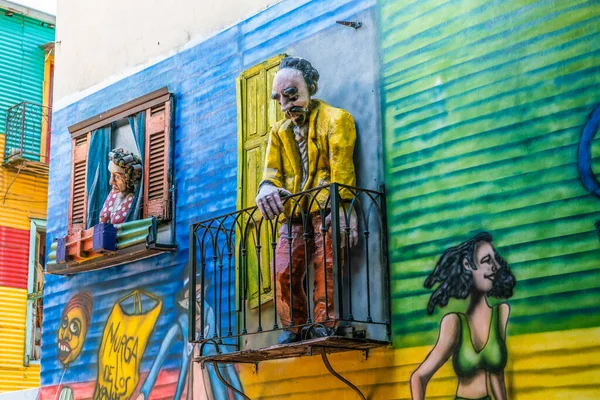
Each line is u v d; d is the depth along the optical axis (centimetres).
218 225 905
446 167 736
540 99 689
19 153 1512
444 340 713
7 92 1580
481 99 724
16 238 1544
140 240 948
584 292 643
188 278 929
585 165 657
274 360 835
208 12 970
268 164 805
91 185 1058
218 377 829
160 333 945
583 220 652
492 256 696
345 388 774
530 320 667
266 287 840
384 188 772
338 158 777
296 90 786
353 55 820
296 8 879
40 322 1561
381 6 806
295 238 788
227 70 936
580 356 638
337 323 755
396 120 775
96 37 1109
